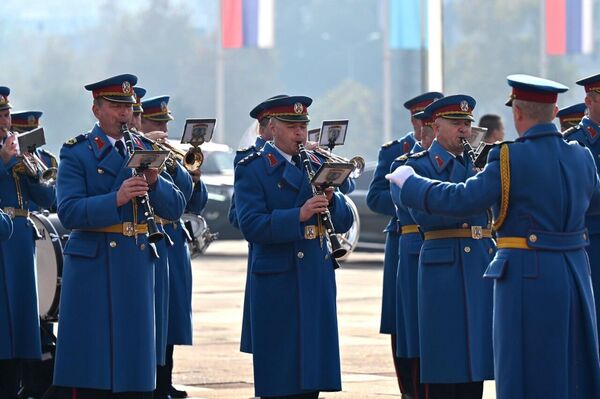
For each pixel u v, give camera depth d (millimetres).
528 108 15375
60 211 17359
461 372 18703
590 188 15586
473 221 18891
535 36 127312
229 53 134625
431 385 19125
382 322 22094
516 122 15508
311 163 18281
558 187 15172
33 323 20594
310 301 17828
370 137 137000
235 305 34875
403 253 20641
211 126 21484
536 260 15133
